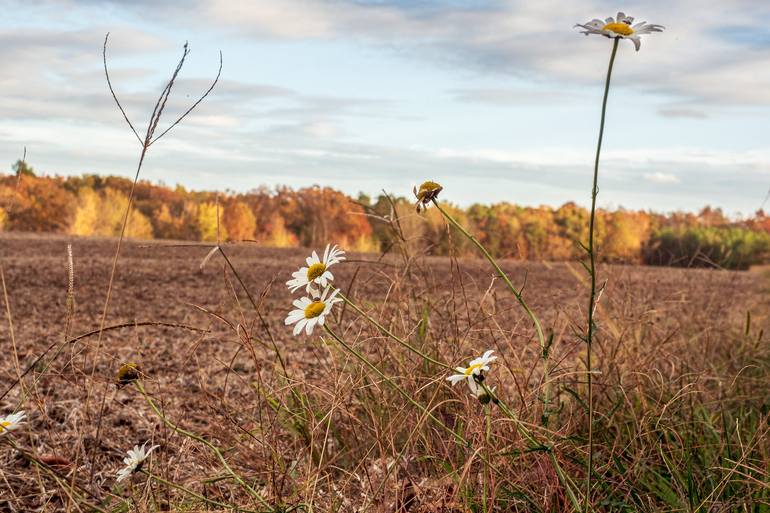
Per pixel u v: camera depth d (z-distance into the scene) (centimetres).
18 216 3872
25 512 255
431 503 238
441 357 327
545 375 239
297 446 316
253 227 3903
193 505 252
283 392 315
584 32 165
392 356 345
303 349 538
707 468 279
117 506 239
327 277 217
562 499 252
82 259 1511
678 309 593
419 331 343
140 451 236
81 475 276
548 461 258
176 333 638
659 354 409
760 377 431
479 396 206
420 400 305
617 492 268
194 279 1220
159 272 1304
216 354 536
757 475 279
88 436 327
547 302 638
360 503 255
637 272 816
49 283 1088
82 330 669
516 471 265
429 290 377
